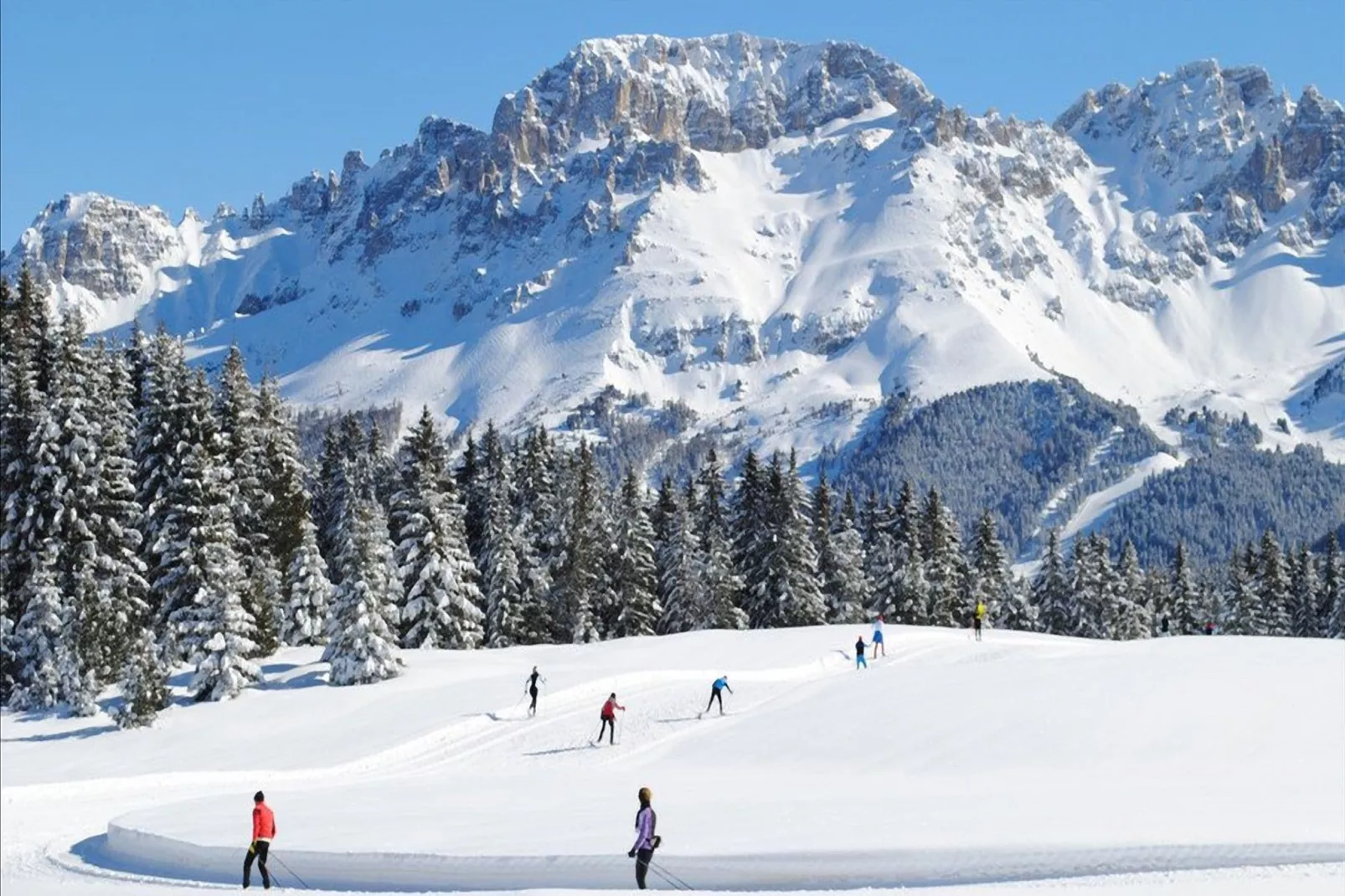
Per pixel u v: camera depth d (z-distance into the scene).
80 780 47.28
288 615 77.75
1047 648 63.53
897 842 26.95
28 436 68.06
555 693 55.62
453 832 31.72
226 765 50.59
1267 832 26.31
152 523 73.69
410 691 60.62
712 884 27.20
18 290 80.75
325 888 29.97
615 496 104.50
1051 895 23.03
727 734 46.22
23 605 66.56
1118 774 35.78
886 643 65.94
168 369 76.25
